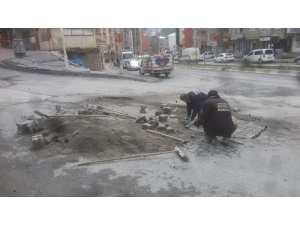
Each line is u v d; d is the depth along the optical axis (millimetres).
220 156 4582
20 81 13117
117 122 6246
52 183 3793
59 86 12531
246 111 8320
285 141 5355
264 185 3701
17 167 4242
